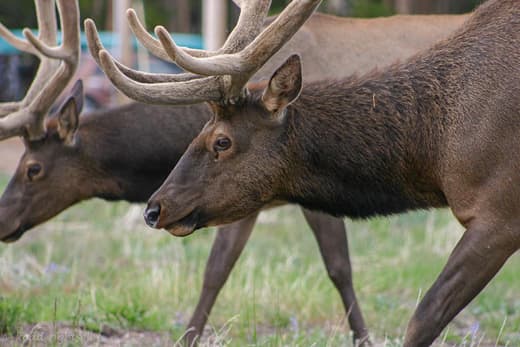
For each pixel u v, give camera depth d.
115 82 11.88
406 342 11.72
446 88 12.31
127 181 16.84
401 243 23.91
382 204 12.81
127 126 16.72
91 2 57.88
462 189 11.96
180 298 18.44
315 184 12.75
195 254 22.25
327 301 18.38
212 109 12.60
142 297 18.05
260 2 12.96
